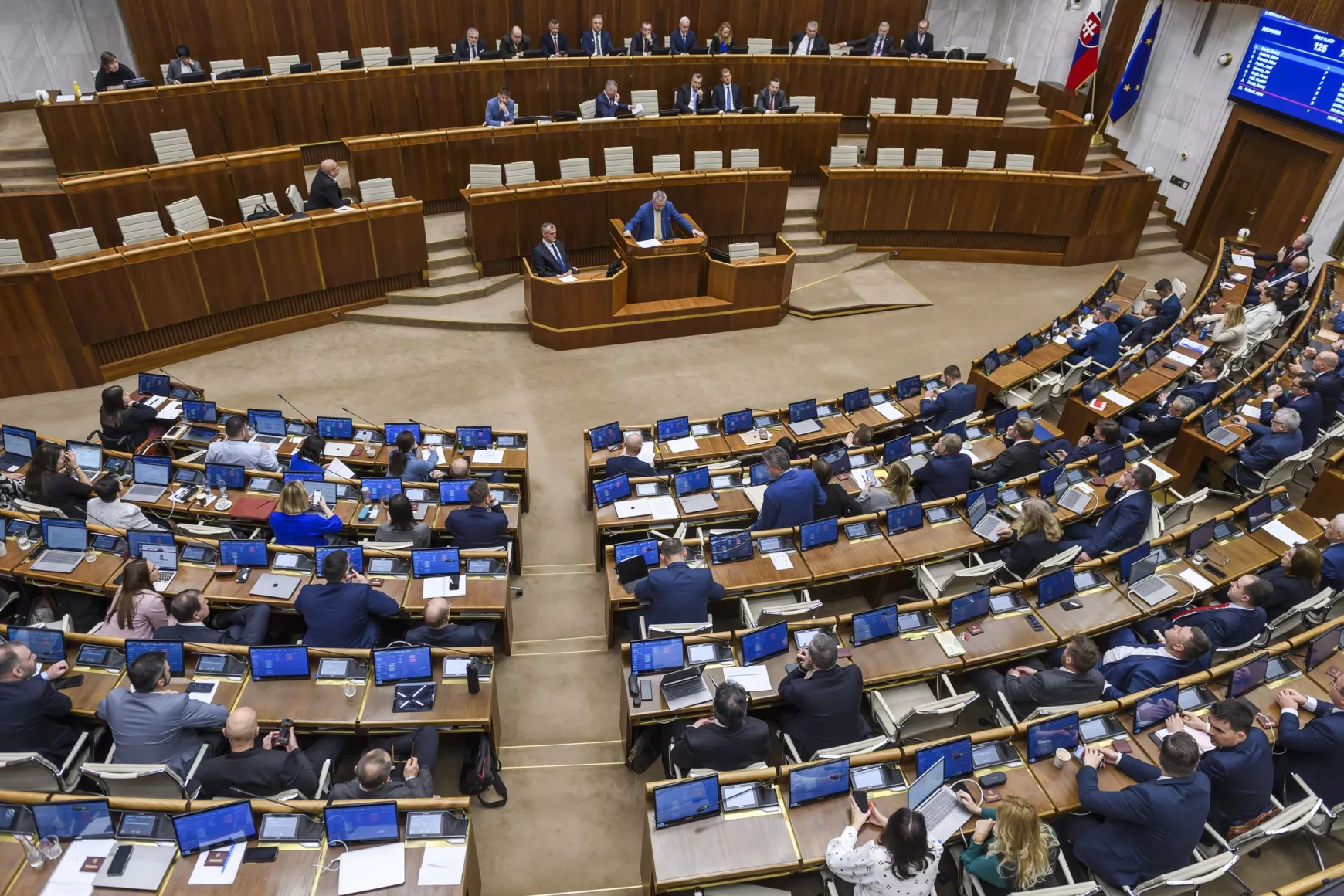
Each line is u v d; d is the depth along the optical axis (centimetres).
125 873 459
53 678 588
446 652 612
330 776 572
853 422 961
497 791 619
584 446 998
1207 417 959
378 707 587
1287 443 897
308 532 736
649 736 634
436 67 1434
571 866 584
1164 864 495
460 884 468
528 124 1380
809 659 577
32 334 1026
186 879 462
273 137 1377
